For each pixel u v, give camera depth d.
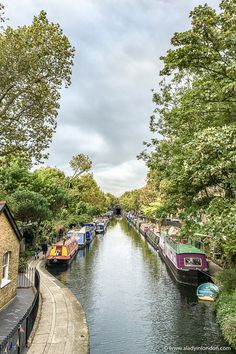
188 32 12.84
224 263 26.81
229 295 18.12
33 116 18.55
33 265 28.27
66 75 18.16
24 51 16.11
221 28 12.95
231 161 10.81
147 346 14.98
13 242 16.41
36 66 16.59
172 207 17.44
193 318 18.16
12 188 34.16
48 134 19.27
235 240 13.39
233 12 12.73
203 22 12.48
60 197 38.62
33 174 38.12
